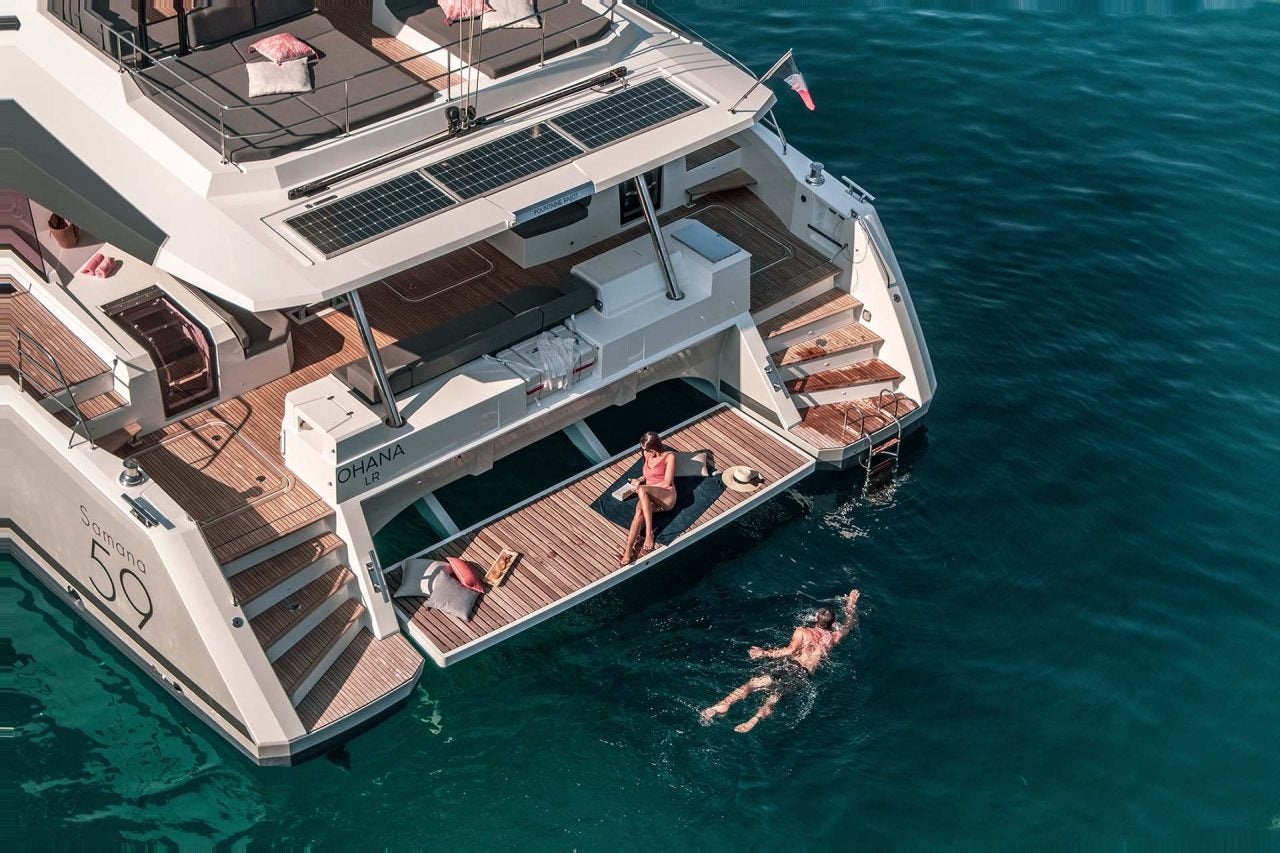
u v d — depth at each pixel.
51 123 19.38
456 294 21.56
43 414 17.91
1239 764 17.72
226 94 19.23
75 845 16.34
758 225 23.67
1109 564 20.27
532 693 18.14
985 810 17.03
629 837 16.59
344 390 18.44
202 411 19.45
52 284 19.48
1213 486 21.67
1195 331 24.70
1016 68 31.28
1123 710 18.28
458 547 19.38
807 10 32.75
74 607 19.30
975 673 18.62
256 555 17.77
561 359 19.70
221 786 17.06
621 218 23.02
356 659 17.95
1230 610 19.73
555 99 20.23
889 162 28.31
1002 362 23.77
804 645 18.62
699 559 20.05
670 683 18.31
